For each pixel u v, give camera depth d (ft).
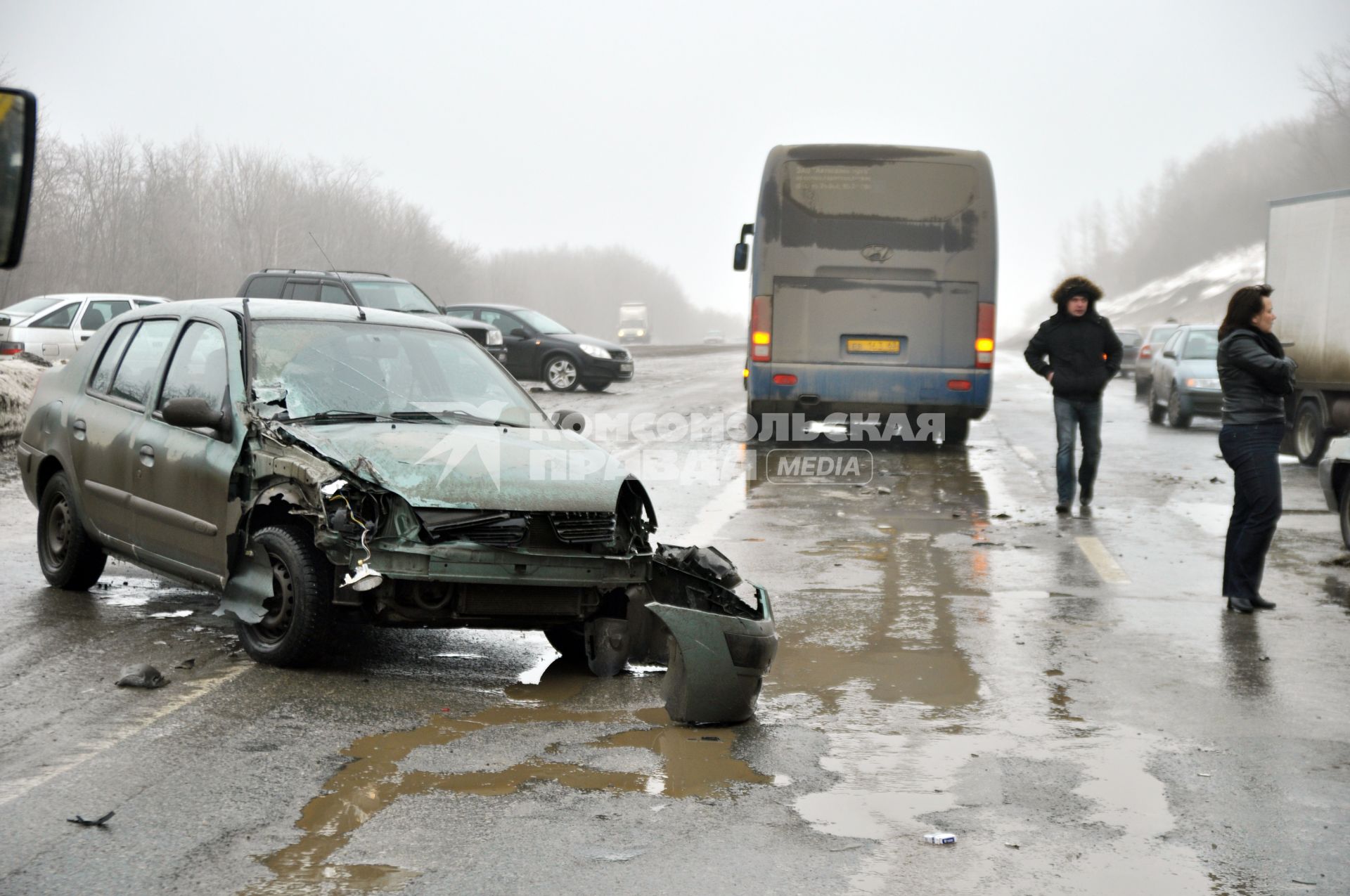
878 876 12.78
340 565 19.31
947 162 54.19
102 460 23.98
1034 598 27.09
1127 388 124.77
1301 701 19.58
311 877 12.44
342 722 17.47
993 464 52.42
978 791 15.35
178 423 20.70
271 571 20.21
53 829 13.53
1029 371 152.87
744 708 17.92
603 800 14.75
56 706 17.95
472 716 18.01
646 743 16.99
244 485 20.70
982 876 12.84
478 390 23.62
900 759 16.55
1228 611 26.13
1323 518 39.52
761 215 54.75
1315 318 54.49
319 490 19.19
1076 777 15.94
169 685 19.10
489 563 18.98
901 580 28.76
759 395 55.11
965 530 35.94
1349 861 13.39
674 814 14.38
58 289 217.97
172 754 15.98
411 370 23.27
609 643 20.30
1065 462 39.29
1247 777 16.01
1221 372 26.40
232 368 21.81
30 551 29.99
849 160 54.29
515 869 12.75
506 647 22.39
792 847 13.48
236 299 24.12
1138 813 14.70
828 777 15.79
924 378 54.54
